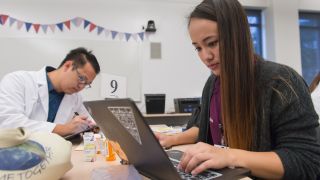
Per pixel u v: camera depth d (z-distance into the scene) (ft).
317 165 2.06
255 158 1.96
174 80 11.82
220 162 1.85
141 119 1.51
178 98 11.21
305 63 14.01
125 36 11.50
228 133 2.46
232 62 2.34
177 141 3.28
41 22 10.78
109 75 11.18
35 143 1.85
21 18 10.61
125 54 11.43
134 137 1.75
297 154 2.05
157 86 11.66
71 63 5.45
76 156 2.89
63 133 4.14
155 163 1.73
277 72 2.38
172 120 10.78
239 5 2.39
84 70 5.40
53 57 10.77
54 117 5.57
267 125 2.34
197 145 2.08
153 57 11.68
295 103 2.21
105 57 11.25
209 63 2.51
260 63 2.52
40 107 5.40
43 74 5.60
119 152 2.42
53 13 10.91
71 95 5.86
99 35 11.27
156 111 10.48
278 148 2.23
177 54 11.90
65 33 10.98
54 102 5.61
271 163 1.95
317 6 13.82
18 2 10.61
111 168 2.21
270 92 2.34
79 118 4.42
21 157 1.69
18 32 10.55
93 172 2.18
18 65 10.46
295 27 13.26
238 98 2.36
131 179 2.02
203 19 2.38
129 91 11.35
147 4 11.78
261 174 1.95
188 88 11.91
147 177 2.00
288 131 2.19
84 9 11.19
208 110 3.33
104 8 11.37
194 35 2.46
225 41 2.32
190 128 3.73
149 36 11.73
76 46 10.99
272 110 2.32
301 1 13.62
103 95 10.98
